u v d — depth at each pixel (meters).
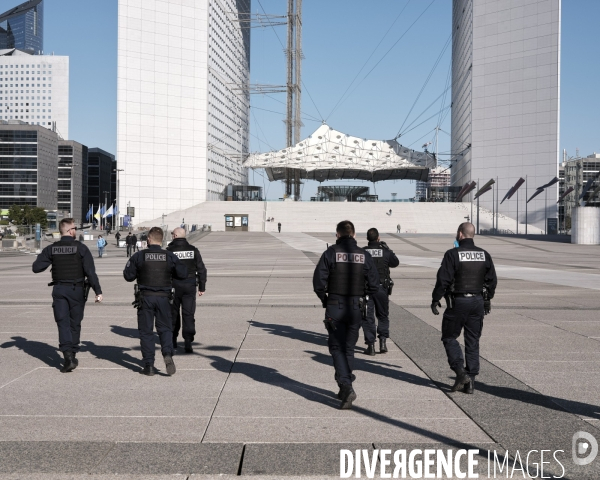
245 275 22.84
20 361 7.65
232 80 128.50
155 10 103.94
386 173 124.06
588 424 5.13
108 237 71.00
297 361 7.69
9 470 4.09
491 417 5.32
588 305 13.55
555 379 6.73
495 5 103.88
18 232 53.31
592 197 56.19
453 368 6.18
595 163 144.75
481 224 90.75
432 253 40.22
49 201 151.12
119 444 4.59
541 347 8.60
